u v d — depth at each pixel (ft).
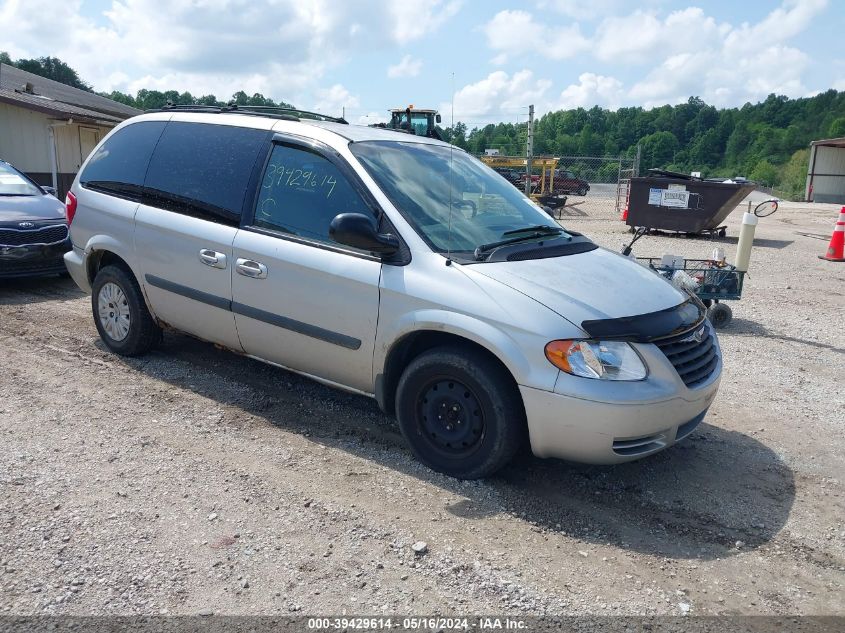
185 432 14.64
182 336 20.83
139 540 10.73
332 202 14.34
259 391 17.01
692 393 12.35
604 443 11.64
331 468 13.32
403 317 12.93
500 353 11.88
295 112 17.61
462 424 12.80
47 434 14.25
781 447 15.37
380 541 10.97
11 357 18.88
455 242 13.46
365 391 14.28
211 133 16.92
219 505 11.83
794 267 41.09
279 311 14.79
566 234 15.52
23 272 26.48
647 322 12.28
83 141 67.46
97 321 19.34
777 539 11.66
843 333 25.43
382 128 17.19
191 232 16.14
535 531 11.50
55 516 11.28
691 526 11.93
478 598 9.73
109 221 18.15
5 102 58.70
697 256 44.37
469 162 16.89
